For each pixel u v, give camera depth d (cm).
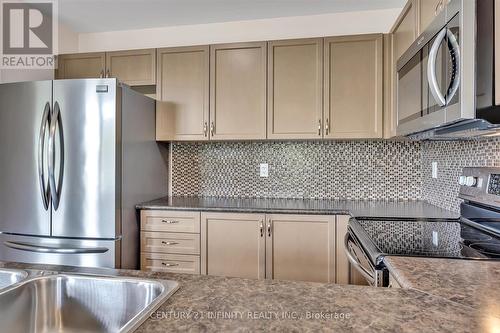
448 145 202
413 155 254
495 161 148
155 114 259
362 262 125
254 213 221
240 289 76
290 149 271
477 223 153
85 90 208
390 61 224
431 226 154
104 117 207
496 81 100
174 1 244
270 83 242
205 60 251
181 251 230
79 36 304
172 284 80
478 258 101
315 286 78
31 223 214
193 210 228
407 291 74
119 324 85
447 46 117
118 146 210
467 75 106
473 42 104
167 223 231
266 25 274
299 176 270
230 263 224
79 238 210
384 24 255
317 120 235
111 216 207
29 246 212
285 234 217
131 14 265
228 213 224
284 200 260
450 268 91
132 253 227
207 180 284
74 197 209
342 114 232
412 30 176
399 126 191
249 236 222
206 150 285
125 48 297
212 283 81
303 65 237
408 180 255
